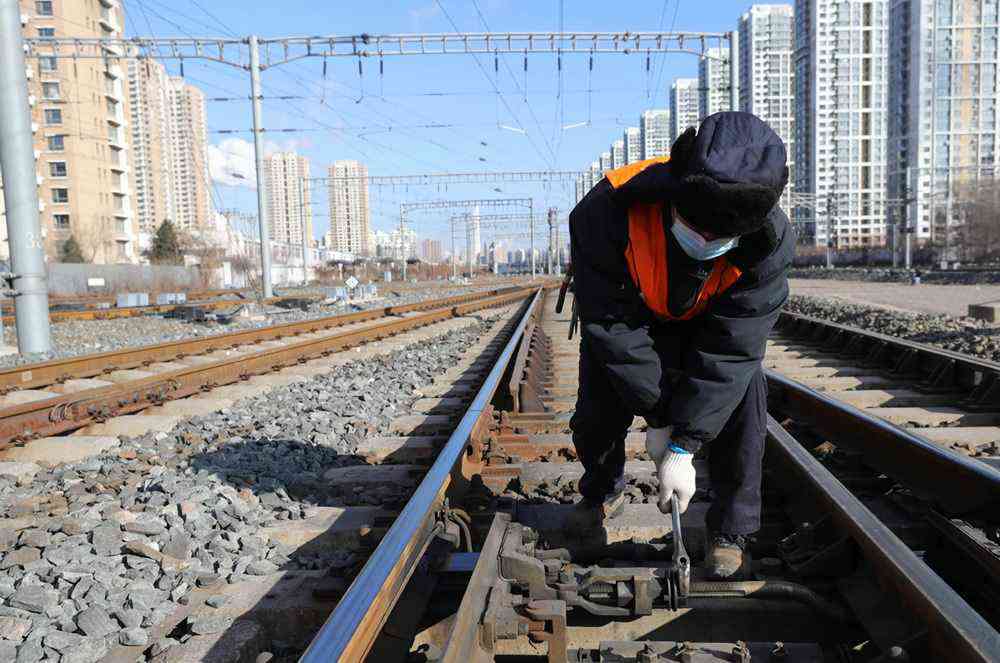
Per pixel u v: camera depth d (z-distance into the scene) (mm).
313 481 4418
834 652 2287
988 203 76688
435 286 48156
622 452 3000
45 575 3104
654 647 2260
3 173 12141
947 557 2979
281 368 9398
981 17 84188
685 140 2061
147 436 5766
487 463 4363
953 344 11281
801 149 96000
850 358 9414
